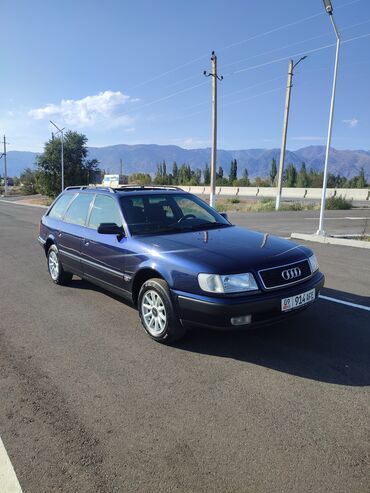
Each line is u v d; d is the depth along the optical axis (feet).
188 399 11.30
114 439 9.66
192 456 9.00
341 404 10.91
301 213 78.95
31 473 8.62
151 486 8.16
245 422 10.18
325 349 14.34
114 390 11.91
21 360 14.05
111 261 17.46
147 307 15.51
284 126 86.94
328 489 7.95
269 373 12.68
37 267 29.73
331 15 37.96
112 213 18.33
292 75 85.20
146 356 14.14
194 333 15.94
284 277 13.71
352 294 21.06
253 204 102.37
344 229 51.26
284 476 8.32
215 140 87.20
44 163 192.95
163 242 15.56
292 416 10.40
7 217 84.43
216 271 13.03
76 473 8.58
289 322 16.93
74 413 10.77
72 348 14.96
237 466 8.64
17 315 18.78
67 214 22.58
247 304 12.80
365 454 8.95
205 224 18.39
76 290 22.91
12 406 11.16
